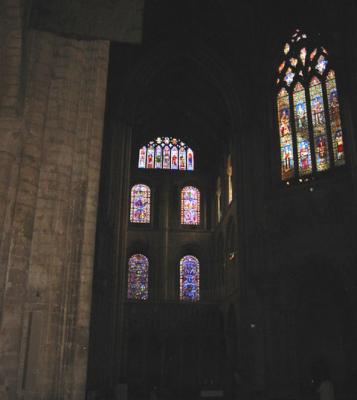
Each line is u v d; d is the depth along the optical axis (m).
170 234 42.94
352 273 23.09
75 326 10.79
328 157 25.89
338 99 25.17
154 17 31.50
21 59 10.28
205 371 37.12
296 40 28.81
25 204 9.97
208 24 31.95
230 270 35.97
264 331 25.44
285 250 25.59
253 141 30.22
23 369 9.88
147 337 37.56
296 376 24.17
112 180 30.25
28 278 10.43
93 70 12.42
